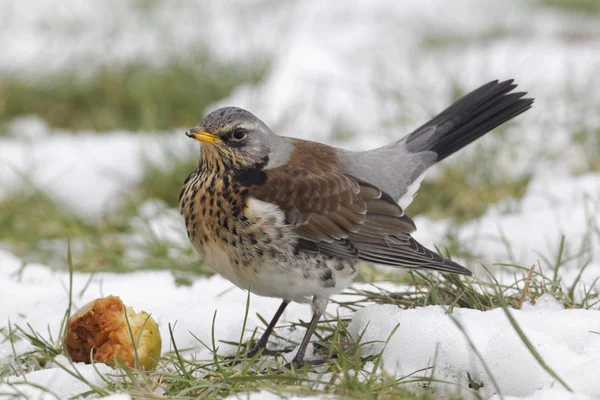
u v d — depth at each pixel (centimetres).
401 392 752
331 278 922
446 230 1314
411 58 2059
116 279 1162
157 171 1576
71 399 759
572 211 1327
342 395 741
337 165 990
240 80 1931
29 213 1502
